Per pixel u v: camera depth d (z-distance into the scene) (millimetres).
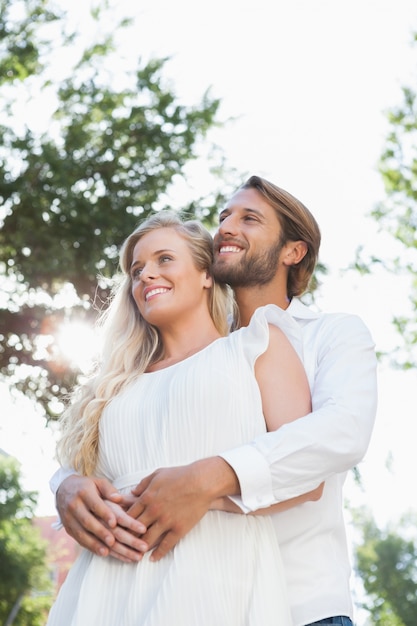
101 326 3730
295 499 3004
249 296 3830
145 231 3570
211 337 3430
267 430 3100
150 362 3463
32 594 28281
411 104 16781
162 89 15820
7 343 13969
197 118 15523
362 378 3215
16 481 27781
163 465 3064
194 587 2844
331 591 3145
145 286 3420
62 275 14016
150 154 15398
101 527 2938
